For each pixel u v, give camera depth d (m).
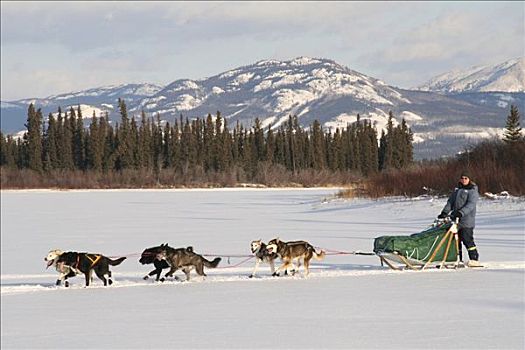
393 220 31.98
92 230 30.53
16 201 62.00
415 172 43.41
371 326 9.86
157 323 10.39
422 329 9.61
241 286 13.74
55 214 42.84
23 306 11.99
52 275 17.09
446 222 15.63
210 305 11.76
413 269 15.41
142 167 108.69
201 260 14.90
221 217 37.81
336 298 12.12
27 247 24.19
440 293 12.38
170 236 26.97
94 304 12.12
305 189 95.31
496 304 11.29
